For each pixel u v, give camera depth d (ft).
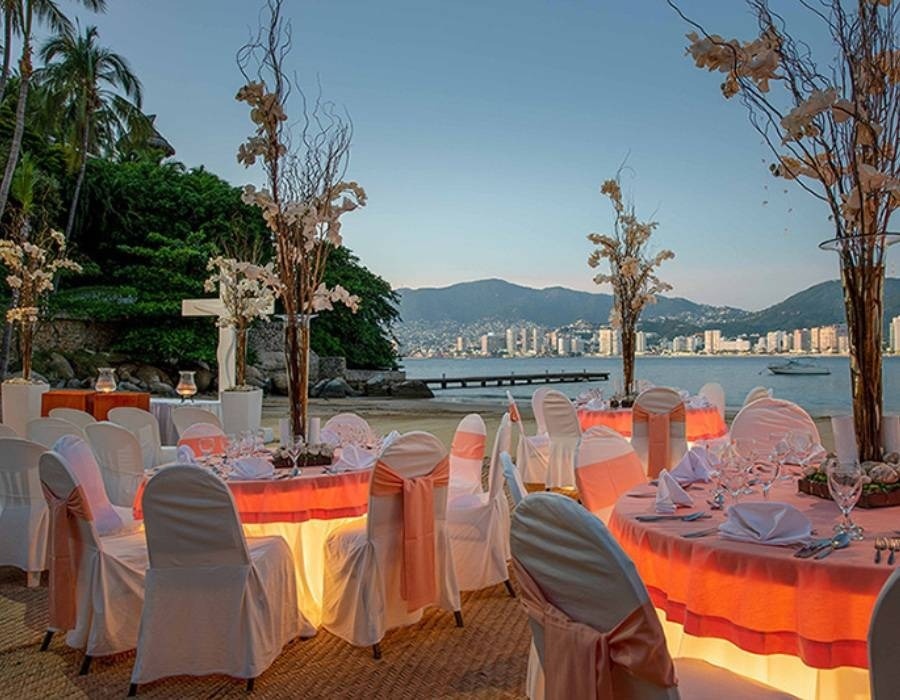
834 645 5.31
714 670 5.84
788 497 7.73
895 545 5.65
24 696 8.55
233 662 8.56
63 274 65.51
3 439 12.34
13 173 47.57
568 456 19.39
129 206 70.03
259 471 10.66
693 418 19.57
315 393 71.61
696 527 6.59
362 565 9.59
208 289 29.84
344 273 83.66
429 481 10.10
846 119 7.11
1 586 12.67
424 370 183.21
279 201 12.12
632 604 4.31
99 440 14.26
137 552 9.77
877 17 7.29
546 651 4.94
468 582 11.59
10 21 45.50
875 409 7.58
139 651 8.52
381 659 9.45
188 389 28.07
